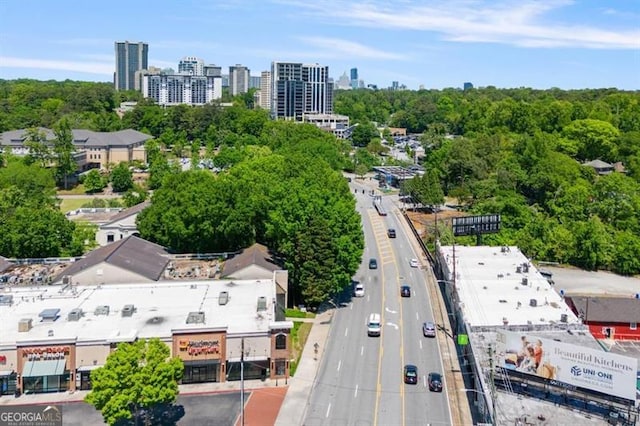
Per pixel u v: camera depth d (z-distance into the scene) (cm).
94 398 5238
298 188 9544
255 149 19288
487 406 5462
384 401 6266
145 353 5484
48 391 6344
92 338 6388
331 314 8744
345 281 8969
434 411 6072
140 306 7331
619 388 5294
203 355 6575
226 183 10200
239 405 6138
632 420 5141
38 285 8188
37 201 12156
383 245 12644
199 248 10038
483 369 5953
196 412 5969
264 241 10188
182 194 10031
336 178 12025
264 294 7838
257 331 6681
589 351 5447
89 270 8281
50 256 9919
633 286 11000
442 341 7831
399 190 17775
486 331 6694
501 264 9456
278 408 6091
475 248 10469
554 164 15825
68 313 7056
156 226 10331
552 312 7331
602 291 10650
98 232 11156
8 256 9762
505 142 19300
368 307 9056
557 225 12794
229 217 9719
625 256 11700
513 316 7194
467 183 16475
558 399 5553
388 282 10269
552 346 5644
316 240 8606
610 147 19738
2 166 17838
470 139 19375
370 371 6956
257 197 10056
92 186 18100
